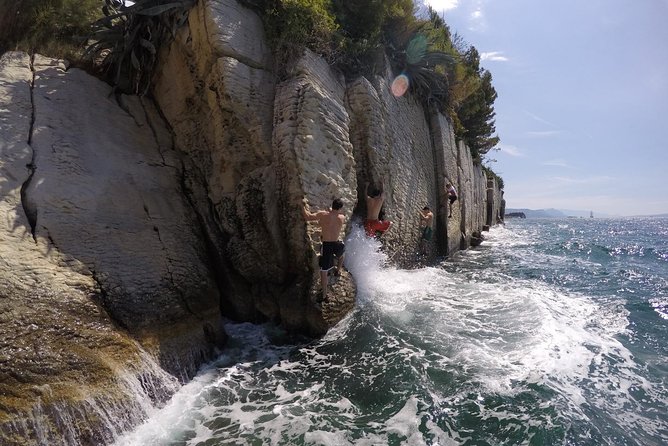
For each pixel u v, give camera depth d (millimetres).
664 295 9711
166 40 7668
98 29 8328
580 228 47125
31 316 4176
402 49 11703
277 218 6738
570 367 5551
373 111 8594
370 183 8578
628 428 4281
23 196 5324
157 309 5320
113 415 4066
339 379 5289
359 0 9312
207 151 7312
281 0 7387
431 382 5129
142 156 7086
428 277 10477
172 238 6336
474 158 23766
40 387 3766
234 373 5465
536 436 4059
